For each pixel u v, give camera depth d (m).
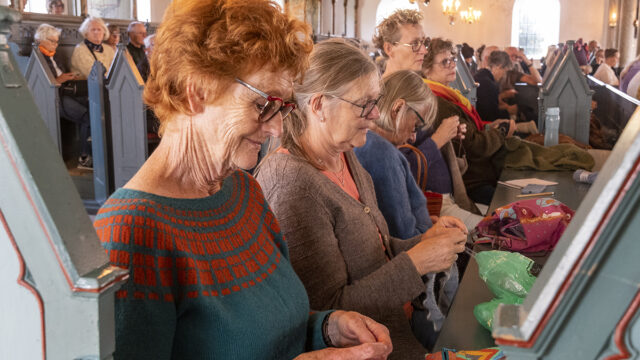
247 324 1.13
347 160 1.91
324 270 1.61
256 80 1.09
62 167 0.78
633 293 0.61
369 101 1.71
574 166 3.48
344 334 1.35
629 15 16.38
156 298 1.00
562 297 0.62
